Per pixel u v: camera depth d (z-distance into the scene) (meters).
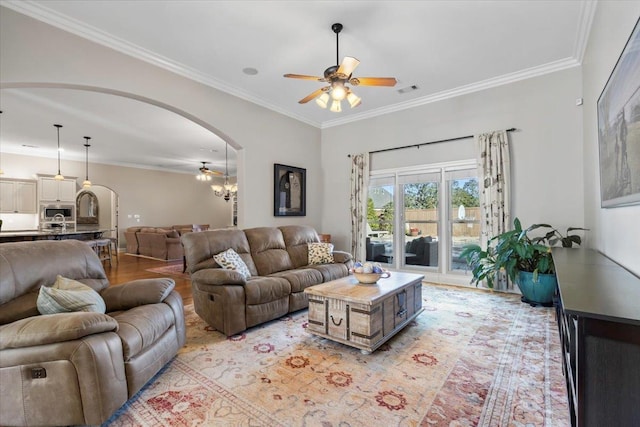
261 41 3.40
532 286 3.69
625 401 1.10
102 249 7.15
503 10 2.92
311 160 6.17
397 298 2.87
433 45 3.52
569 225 3.92
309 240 4.79
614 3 2.21
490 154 4.41
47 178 8.13
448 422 1.70
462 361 2.39
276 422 1.71
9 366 1.55
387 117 5.55
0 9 2.64
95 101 4.61
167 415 1.78
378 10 2.90
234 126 4.68
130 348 1.82
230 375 2.21
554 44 3.53
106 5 2.79
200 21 3.04
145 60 3.61
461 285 4.79
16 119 5.43
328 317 2.73
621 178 1.90
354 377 2.18
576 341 1.20
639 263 1.74
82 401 1.58
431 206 5.15
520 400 1.89
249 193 4.91
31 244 2.22
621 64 1.83
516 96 4.30
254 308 3.07
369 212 5.89
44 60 2.86
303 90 4.73
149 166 10.31
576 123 3.88
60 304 1.88
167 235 7.92
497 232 4.33
